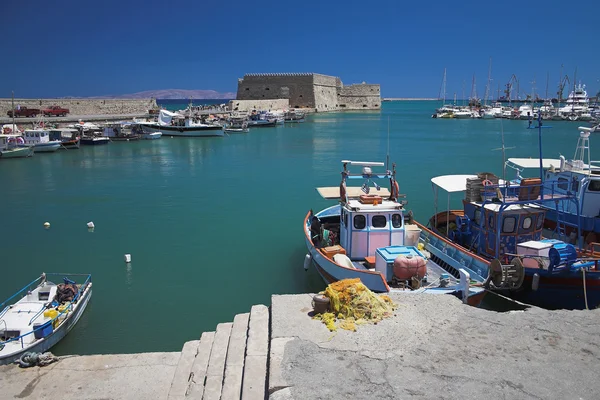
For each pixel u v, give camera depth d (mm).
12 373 7773
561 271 14016
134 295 16234
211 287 16875
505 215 15727
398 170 43156
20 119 65375
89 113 86500
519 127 95562
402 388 5617
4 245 21766
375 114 144875
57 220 26359
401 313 7480
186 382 7227
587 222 18500
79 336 13461
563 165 20250
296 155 54156
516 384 5699
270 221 25844
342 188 16719
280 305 7801
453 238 18609
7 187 36094
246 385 6160
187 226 24906
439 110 142125
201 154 55562
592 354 6332
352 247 15828
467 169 43344
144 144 65875
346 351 6398
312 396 5477
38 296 14414
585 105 124500
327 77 143500
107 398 7066
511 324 7148
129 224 25406
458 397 5457
